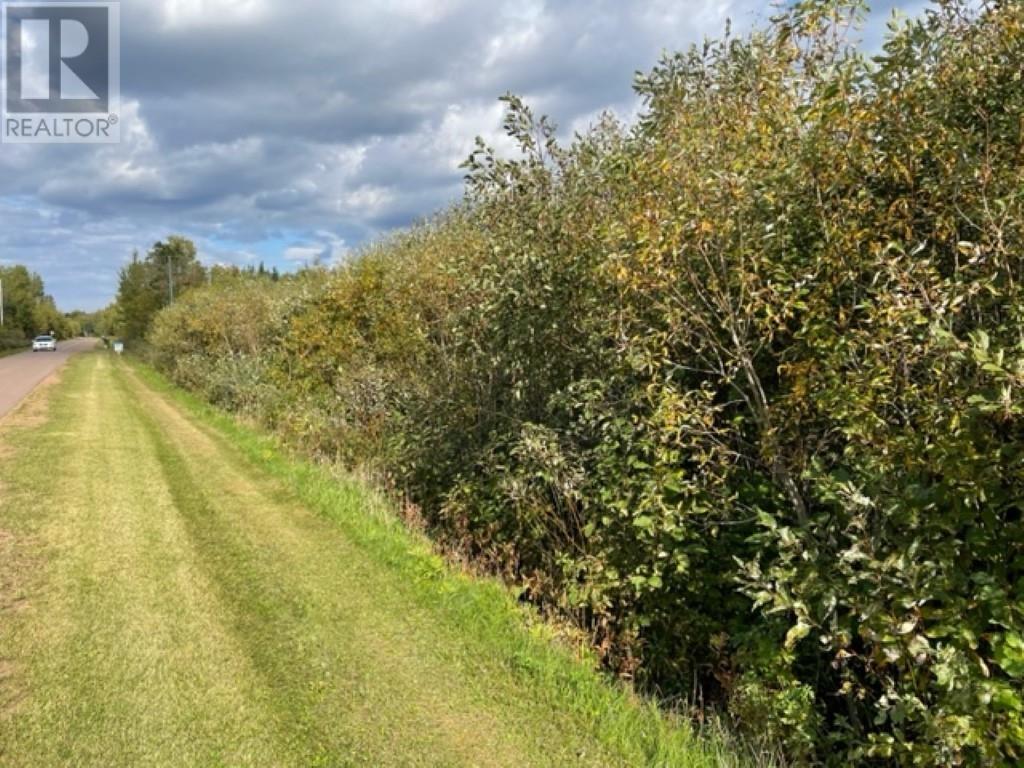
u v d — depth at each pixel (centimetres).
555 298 503
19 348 6134
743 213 341
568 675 379
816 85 344
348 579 521
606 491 439
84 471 889
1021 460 230
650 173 377
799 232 356
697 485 379
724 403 382
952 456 242
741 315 355
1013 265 279
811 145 322
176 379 2444
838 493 288
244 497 779
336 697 355
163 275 5222
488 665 388
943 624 248
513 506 574
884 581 265
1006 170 290
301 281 1697
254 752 309
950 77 323
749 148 355
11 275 7338
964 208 307
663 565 397
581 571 488
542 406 591
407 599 480
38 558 554
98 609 459
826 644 311
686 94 472
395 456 809
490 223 591
